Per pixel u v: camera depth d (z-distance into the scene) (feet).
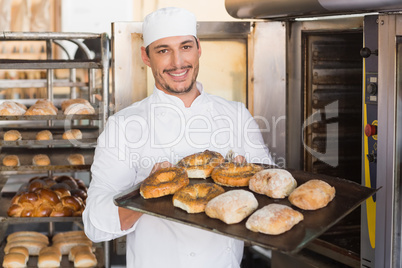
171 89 5.83
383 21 6.38
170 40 5.57
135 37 8.49
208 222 4.53
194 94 6.15
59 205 9.91
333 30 7.91
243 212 4.52
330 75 9.06
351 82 9.29
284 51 8.86
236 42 8.84
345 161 9.48
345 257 7.54
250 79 8.90
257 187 5.08
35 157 10.21
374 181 6.71
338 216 4.48
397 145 6.37
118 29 8.45
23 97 16.34
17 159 10.04
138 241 5.91
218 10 15.66
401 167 6.41
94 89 11.71
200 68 8.85
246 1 8.18
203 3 15.64
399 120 6.35
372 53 6.56
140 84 8.61
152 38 5.66
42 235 10.83
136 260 5.95
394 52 6.26
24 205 9.85
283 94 9.00
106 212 5.32
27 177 15.38
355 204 4.67
